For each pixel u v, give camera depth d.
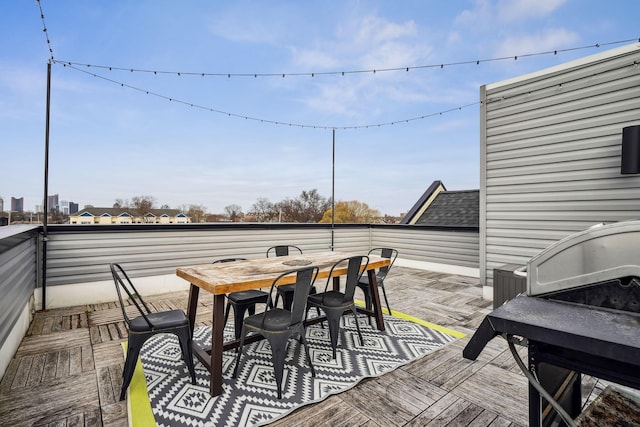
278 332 2.10
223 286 2.09
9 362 2.49
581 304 1.17
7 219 3.91
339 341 2.95
